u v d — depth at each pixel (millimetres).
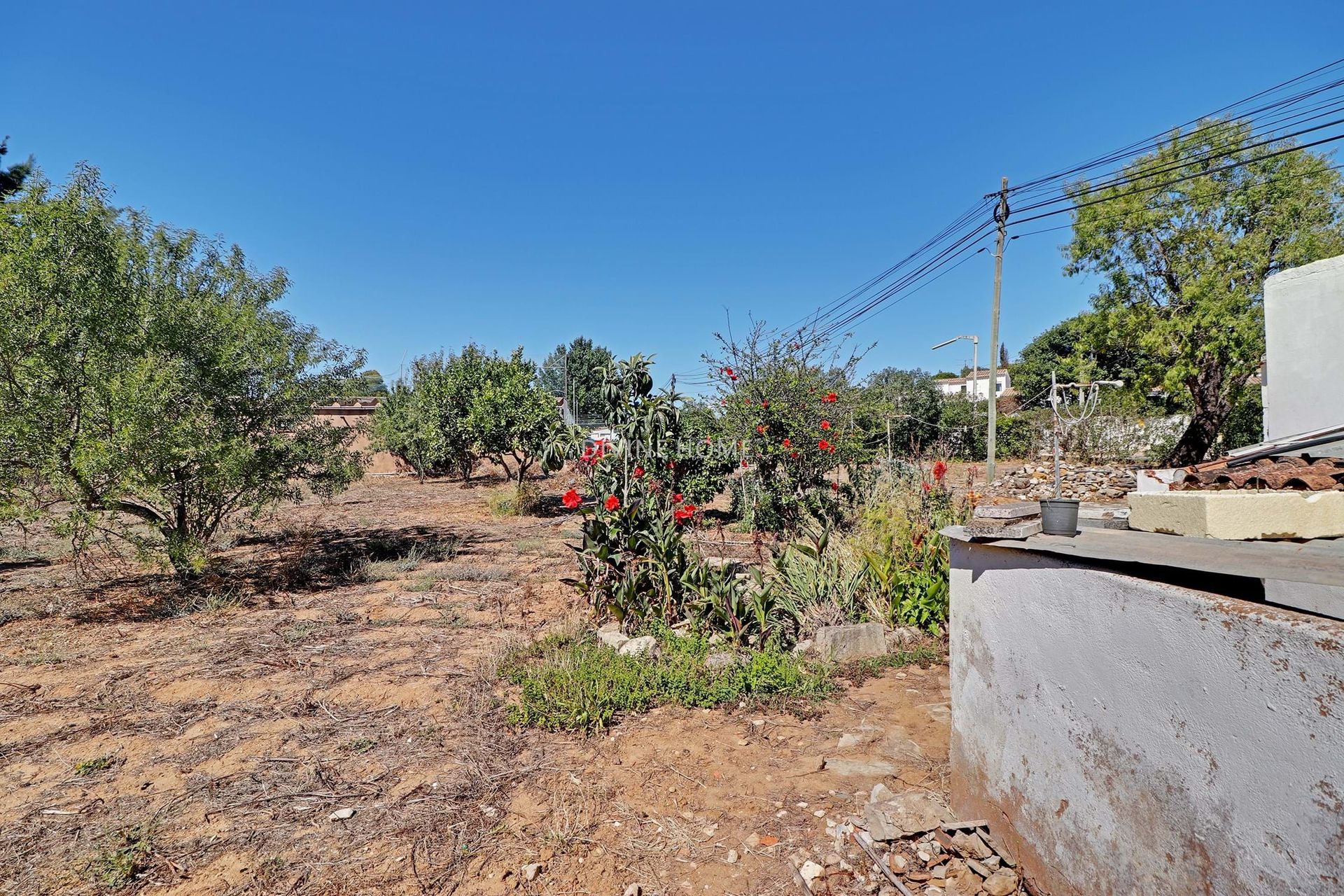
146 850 2832
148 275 7383
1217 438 17703
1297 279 5465
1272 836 1466
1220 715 1609
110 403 6180
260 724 4051
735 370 9672
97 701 4395
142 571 8109
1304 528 2131
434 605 6766
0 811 3135
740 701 4336
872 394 15109
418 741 3836
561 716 3980
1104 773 2008
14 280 6047
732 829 2980
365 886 2629
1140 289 18219
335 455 8461
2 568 8430
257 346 7613
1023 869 2420
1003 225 16203
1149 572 1997
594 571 6020
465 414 16438
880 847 2771
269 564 8625
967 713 2822
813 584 5602
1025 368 37469
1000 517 2553
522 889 2615
